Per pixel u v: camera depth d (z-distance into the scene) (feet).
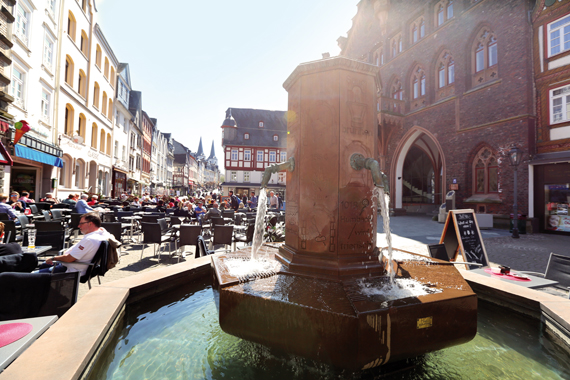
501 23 44.75
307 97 8.73
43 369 4.47
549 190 38.91
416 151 77.87
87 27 59.36
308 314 5.81
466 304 6.57
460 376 6.22
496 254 24.07
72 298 7.69
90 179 65.10
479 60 49.57
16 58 36.27
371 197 8.54
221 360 6.55
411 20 64.49
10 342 5.12
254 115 164.04
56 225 17.89
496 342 7.71
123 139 91.40
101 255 11.50
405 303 5.98
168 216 34.63
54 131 46.34
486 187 47.06
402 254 11.18
